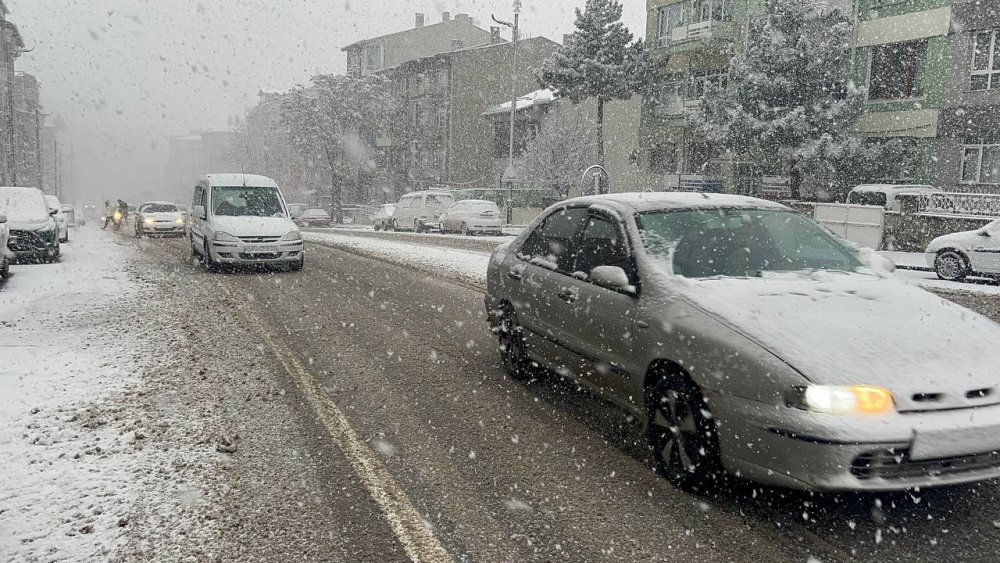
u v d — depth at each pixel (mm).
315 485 3938
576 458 4328
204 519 3535
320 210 51938
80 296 10555
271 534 3393
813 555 3164
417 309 9617
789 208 5168
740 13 31766
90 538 3334
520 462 4266
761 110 24453
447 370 6406
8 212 15625
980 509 3590
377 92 56719
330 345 7383
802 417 3209
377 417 5090
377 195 61812
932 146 23781
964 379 3281
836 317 3688
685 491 3840
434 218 34688
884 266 4625
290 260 13922
